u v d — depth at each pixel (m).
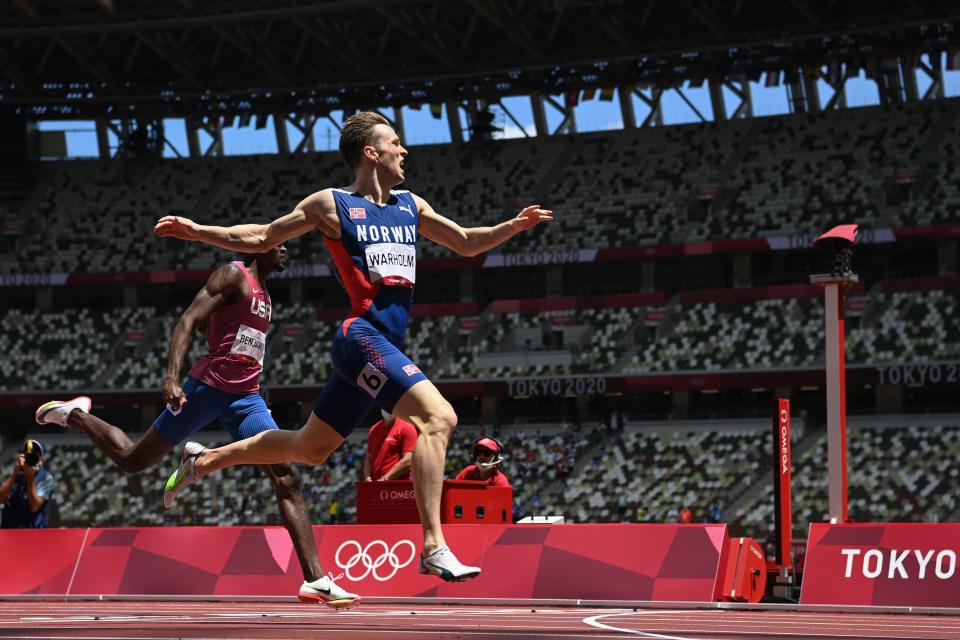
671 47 103.31
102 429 16.02
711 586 22.14
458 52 109.12
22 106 123.12
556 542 23.52
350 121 12.86
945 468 84.06
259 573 25.30
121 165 126.12
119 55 115.31
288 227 12.48
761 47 106.62
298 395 104.31
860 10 97.44
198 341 112.25
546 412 106.62
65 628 14.24
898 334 93.94
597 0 96.81
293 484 14.98
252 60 114.50
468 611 20.53
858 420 91.12
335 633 12.66
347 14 102.56
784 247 101.12
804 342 96.62
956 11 94.69
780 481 26.27
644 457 92.88
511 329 106.06
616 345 101.88
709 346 99.06
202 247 116.94
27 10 100.88
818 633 14.02
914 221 100.06
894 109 110.44
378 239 12.49
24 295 121.31
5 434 107.38
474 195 116.88
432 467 11.76
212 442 100.31
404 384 12.00
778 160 110.12
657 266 110.19
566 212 112.19
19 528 27.81
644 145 116.88
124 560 26.48
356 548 24.98
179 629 13.80
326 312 109.50
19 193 123.31
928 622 17.56
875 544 21.75
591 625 15.63
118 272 114.44
